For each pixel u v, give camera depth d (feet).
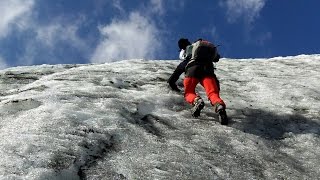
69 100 22.76
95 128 19.19
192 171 17.31
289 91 31.94
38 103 21.99
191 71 24.59
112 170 16.22
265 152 20.75
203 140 20.80
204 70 24.58
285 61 50.31
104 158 17.01
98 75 31.01
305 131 23.93
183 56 26.37
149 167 16.96
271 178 18.25
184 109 25.36
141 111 23.53
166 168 17.13
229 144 20.89
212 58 25.23
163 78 32.30
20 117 19.85
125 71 33.81
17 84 29.30
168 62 42.32
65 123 18.95
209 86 23.89
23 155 15.71
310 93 31.60
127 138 19.15
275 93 31.30
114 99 24.11
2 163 14.97
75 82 27.84
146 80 31.17
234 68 42.88
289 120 25.36
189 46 26.07
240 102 27.91
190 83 24.45
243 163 19.13
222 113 22.67
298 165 19.99
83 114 20.51
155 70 35.60
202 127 22.58
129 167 16.66
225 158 19.25
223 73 38.63
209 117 24.39
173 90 28.58
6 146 16.29
